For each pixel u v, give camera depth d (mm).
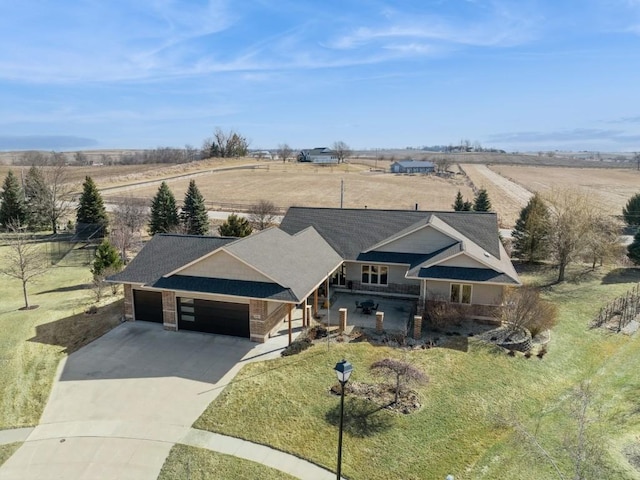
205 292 21625
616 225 39062
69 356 20328
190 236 26328
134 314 24422
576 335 23109
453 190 89625
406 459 13641
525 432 13500
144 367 19297
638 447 14078
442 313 23453
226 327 22594
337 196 79312
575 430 14906
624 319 25047
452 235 27062
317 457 13695
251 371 18812
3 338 22188
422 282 25078
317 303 27328
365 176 113562
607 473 12758
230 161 139750
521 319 22750
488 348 21078
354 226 31422
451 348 21078
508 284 23047
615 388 18047
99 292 28078
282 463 13461
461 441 14477
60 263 38156
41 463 13492
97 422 15484
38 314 25547
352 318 25078
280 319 23906
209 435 14750
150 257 25000
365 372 18594
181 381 18109
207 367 19250
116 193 76250
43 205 49719
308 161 160500
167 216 46531
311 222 32594
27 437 14711
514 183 104812
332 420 15406
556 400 17172
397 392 16500
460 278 23859
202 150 156625
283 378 18156
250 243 23516
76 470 13211
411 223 30859
